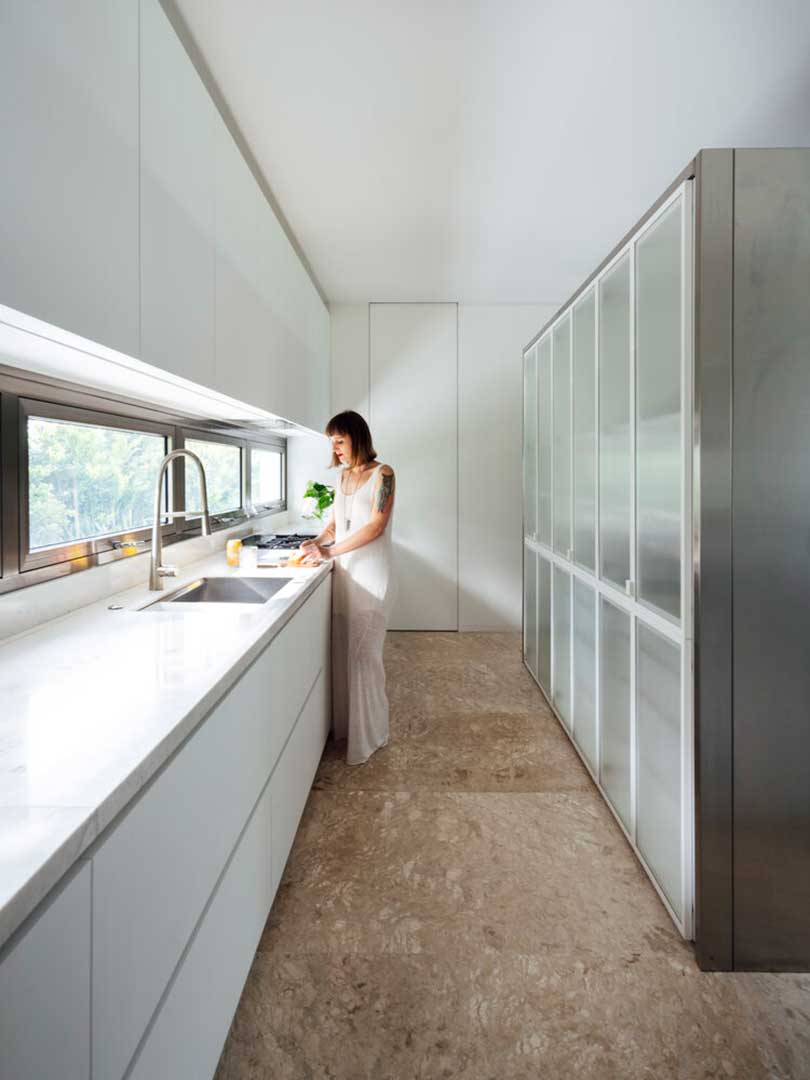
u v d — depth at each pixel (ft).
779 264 4.33
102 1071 2.18
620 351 6.13
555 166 7.99
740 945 4.57
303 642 6.33
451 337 14.21
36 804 2.12
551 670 9.71
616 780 6.52
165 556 7.53
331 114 6.79
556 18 5.36
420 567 14.57
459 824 6.55
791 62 6.00
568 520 8.44
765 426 4.38
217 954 3.50
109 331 3.68
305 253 11.10
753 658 4.45
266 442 12.48
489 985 4.44
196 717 3.11
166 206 4.52
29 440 4.87
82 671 3.65
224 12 5.23
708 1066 3.83
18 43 2.83
